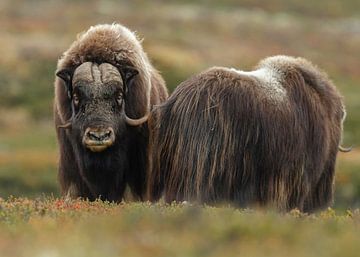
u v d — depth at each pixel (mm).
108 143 38594
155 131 37594
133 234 22766
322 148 38156
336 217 29438
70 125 40562
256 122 35219
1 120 157125
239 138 34906
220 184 34719
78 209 30031
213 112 34875
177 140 35500
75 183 43375
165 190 36312
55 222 25078
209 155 34594
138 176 42750
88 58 41469
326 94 39500
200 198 34469
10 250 20422
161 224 24078
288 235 22609
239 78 36031
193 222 24250
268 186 35719
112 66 40875
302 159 36969
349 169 94938
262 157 35406
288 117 36375
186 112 35312
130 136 41719
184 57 195125
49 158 105812
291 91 37406
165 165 36188
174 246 20859
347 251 20234
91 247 20281
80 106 39844
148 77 42938
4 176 96438
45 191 94688
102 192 42062
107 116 39281
